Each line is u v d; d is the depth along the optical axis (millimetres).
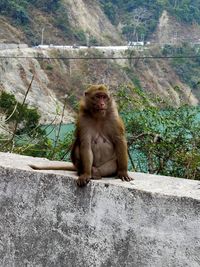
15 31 83000
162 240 5020
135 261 5109
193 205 4926
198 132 9586
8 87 59000
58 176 5461
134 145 9781
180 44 83188
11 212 5625
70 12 95500
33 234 5527
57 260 5418
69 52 76125
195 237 4902
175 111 10094
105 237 5238
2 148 9844
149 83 70875
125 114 10039
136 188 5172
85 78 70062
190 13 114312
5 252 5629
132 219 5141
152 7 113438
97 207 5289
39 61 70250
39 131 12531
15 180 5625
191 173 8922
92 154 5676
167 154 9484
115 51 77750
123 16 111375
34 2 93062
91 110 5688
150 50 80062
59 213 5434
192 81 71625
